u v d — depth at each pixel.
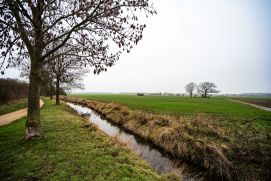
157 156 12.46
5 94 39.97
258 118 24.42
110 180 7.16
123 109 25.77
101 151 9.95
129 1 9.71
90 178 7.22
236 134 14.43
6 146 10.98
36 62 11.27
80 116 25.53
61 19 10.51
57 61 32.56
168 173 9.16
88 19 10.27
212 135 14.04
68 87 40.31
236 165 9.38
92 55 10.36
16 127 16.06
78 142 11.34
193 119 16.84
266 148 10.79
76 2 9.85
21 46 8.93
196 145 11.75
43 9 9.33
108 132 18.44
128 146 12.17
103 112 30.06
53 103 39.56
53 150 9.94
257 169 8.76
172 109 32.59
